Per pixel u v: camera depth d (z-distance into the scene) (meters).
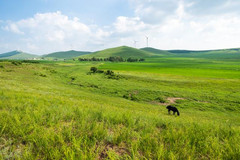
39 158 2.49
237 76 79.19
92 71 88.44
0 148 2.67
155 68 130.75
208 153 2.96
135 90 44.47
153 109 22.48
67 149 2.55
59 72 76.38
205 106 30.45
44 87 28.81
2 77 34.44
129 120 4.80
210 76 81.00
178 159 2.57
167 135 3.57
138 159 2.48
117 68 128.00
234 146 3.07
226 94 41.06
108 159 2.53
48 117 4.47
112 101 25.53
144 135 3.50
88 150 2.79
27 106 5.89
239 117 24.45
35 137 2.97
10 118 3.85
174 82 62.03
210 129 4.75
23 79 37.94
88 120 4.60
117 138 3.25
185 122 6.02
